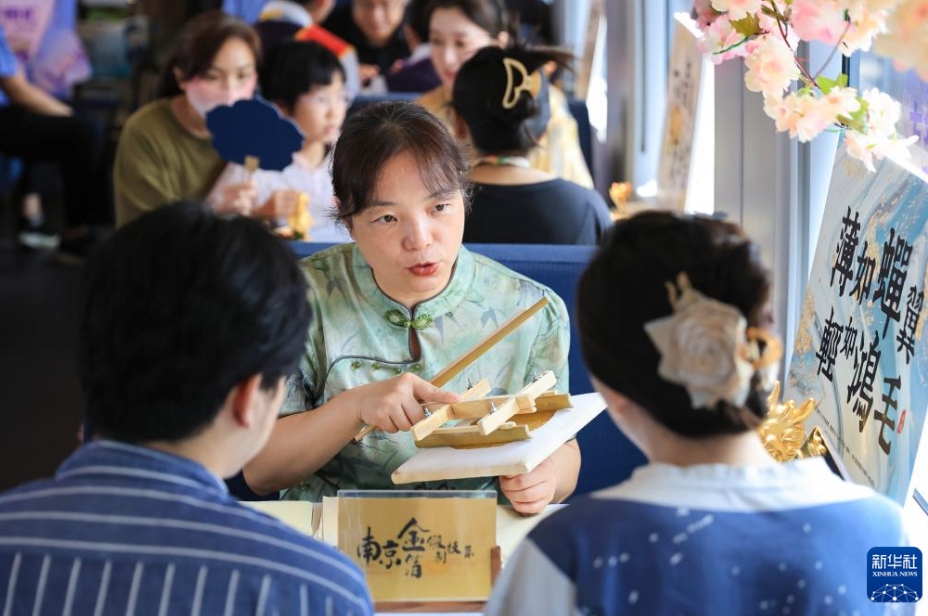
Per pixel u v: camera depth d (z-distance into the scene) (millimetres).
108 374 984
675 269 988
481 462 1454
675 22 3004
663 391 988
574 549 985
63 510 982
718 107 2502
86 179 5578
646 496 1000
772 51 1479
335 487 1757
